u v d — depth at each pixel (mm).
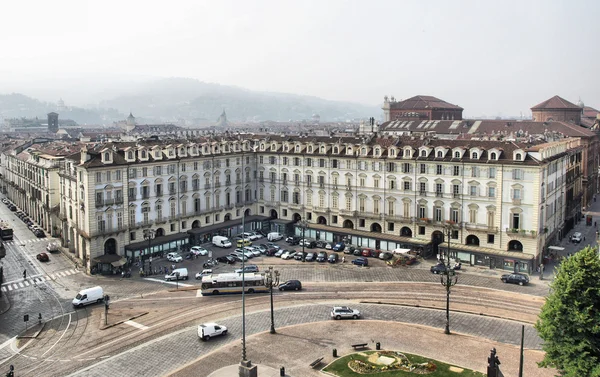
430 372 62219
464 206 117938
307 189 146000
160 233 130625
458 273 109125
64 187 129500
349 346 71500
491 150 113562
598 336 56938
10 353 72312
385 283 103375
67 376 64375
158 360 68375
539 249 111188
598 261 58125
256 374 61031
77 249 122812
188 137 175625
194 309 89250
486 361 65875
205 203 142250
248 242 136125
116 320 84750
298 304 90812
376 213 132875
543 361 58562
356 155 134625
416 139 134500
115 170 118188
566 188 137375
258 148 158375
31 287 104688
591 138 184625
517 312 85625
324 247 133750
